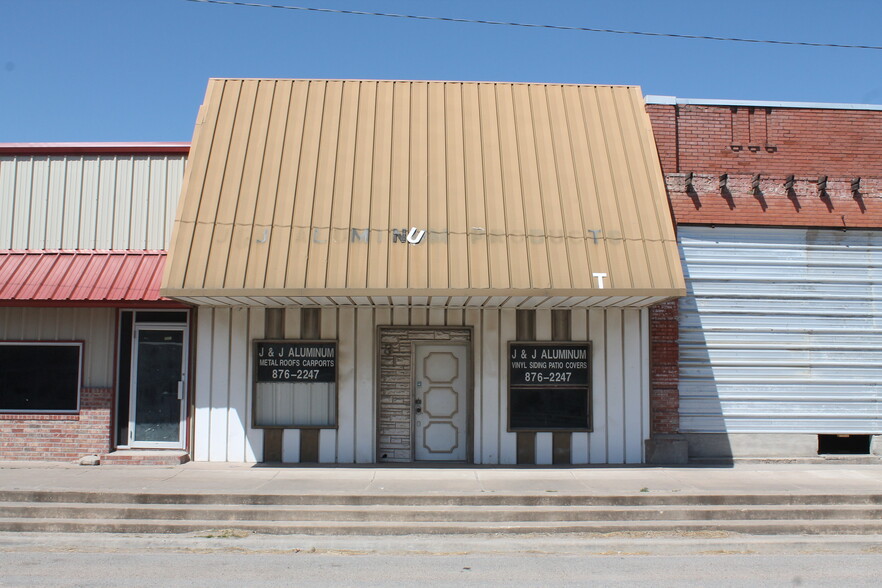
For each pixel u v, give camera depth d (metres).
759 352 13.66
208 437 12.70
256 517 9.68
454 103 13.34
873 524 9.59
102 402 12.73
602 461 12.91
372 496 10.10
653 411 13.18
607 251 11.79
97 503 10.02
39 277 12.48
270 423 12.81
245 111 12.99
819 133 14.31
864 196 14.02
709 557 8.57
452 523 9.54
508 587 7.31
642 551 8.82
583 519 9.79
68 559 8.26
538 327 13.02
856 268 13.94
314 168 12.37
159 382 12.93
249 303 12.25
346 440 12.75
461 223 11.87
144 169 13.27
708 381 13.54
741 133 14.23
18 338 12.85
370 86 13.48
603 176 12.58
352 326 12.90
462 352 13.17
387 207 11.98
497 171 12.52
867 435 13.71
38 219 13.19
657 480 11.32
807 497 10.27
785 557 8.59
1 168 13.29
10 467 12.12
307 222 11.75
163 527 9.34
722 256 13.78
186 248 11.42
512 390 12.96
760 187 13.93
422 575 7.73
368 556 8.51
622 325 13.10
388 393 13.00
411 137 12.86
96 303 12.23
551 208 12.16
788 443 13.53
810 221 13.83
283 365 12.84
